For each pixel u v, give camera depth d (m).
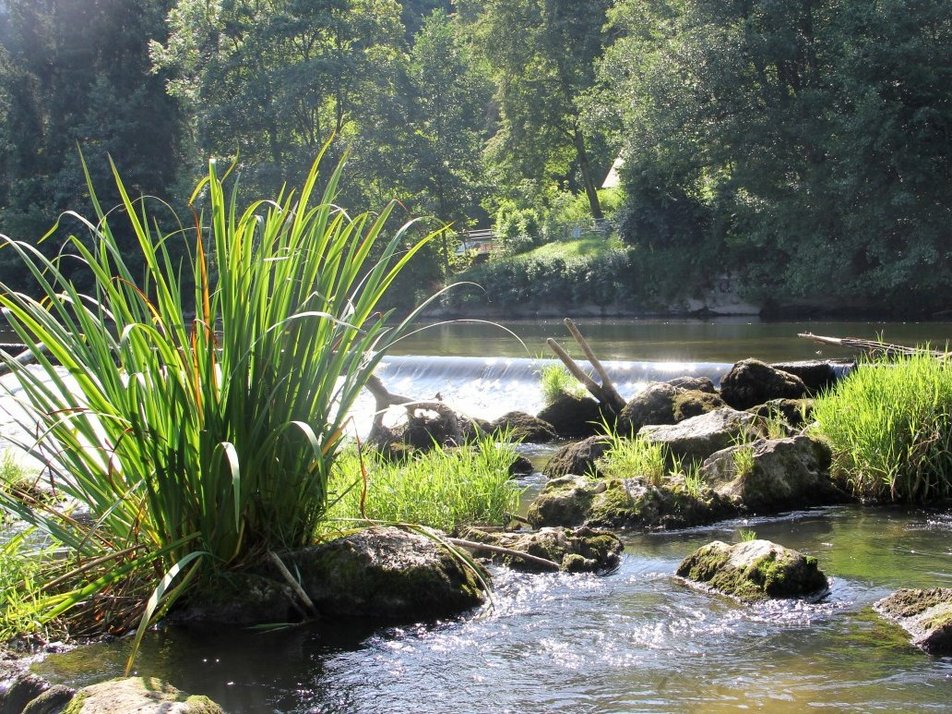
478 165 47.19
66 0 45.75
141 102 44.97
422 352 21.80
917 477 7.65
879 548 6.23
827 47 31.36
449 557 5.33
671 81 32.84
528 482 9.06
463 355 20.78
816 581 5.27
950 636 4.40
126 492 4.68
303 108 42.53
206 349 4.80
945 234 29.05
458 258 47.69
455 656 4.52
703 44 32.22
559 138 48.97
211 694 4.13
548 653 4.52
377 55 44.47
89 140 45.12
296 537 5.22
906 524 6.91
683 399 11.08
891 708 3.79
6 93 46.31
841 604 5.09
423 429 10.33
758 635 4.67
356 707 3.98
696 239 36.03
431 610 5.07
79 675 4.29
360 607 5.05
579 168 57.69
